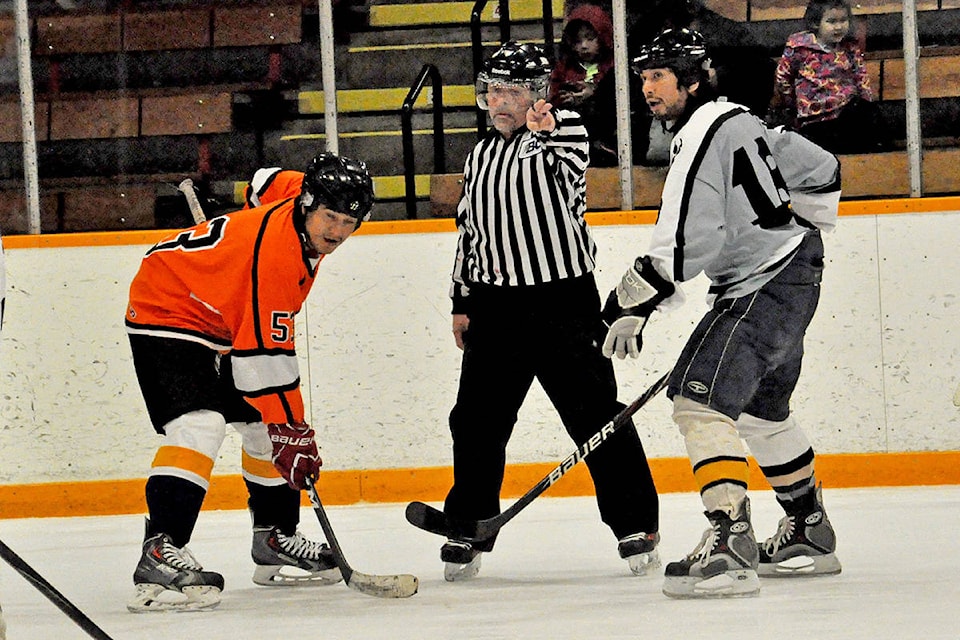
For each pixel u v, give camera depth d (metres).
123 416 18.33
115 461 18.34
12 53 19.19
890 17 19.14
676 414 11.04
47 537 16.48
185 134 20.83
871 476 17.84
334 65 19.47
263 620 10.81
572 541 14.68
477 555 12.59
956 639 9.04
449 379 18.20
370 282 18.20
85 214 20.19
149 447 18.34
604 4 19.44
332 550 11.27
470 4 22.12
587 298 12.65
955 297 17.69
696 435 10.85
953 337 17.72
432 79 20.34
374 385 18.23
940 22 18.97
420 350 18.22
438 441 18.23
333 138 19.53
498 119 12.48
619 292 10.83
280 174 12.67
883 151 19.25
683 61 10.82
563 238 12.45
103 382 18.30
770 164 10.80
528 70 12.29
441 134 20.44
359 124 21.53
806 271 10.99
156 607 11.30
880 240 17.77
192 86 20.95
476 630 10.06
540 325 12.55
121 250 18.27
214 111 20.97
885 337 17.80
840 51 19.25
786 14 19.42
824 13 19.23
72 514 18.31
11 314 18.27
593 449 11.64
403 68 21.73
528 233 12.44
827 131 19.36
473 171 12.73
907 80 18.66
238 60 21.12
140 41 20.80
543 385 12.84
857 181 19.22
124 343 18.28
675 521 15.57
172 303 11.59
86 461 18.34
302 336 18.28
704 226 10.53
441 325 18.20
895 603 10.41
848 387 17.86
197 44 20.92
